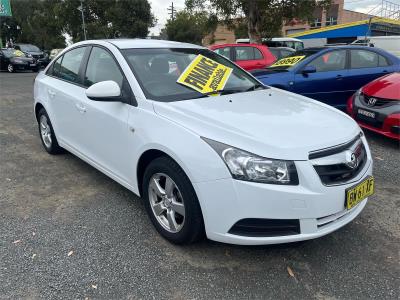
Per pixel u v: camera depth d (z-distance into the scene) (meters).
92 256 2.94
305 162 2.54
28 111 8.42
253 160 2.51
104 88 3.30
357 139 3.02
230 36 43.75
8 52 23.48
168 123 2.94
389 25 31.45
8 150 5.48
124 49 3.75
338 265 2.84
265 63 10.45
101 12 36.16
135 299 2.50
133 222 3.44
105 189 4.14
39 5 47.69
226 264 2.85
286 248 3.04
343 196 2.67
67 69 4.59
